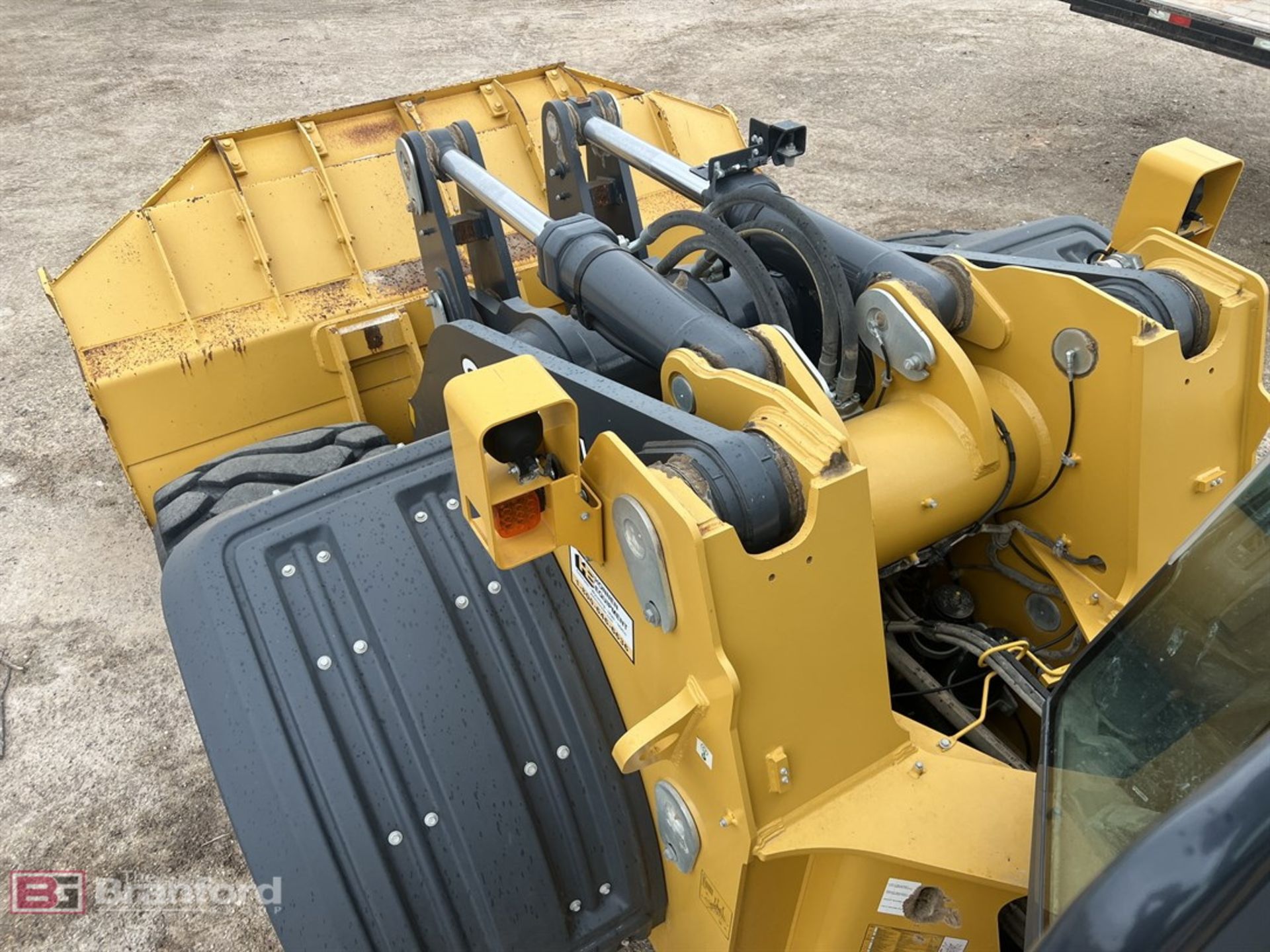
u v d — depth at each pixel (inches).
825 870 58.4
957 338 79.6
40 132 296.7
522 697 64.3
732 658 50.6
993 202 236.4
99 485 158.2
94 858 106.1
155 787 112.9
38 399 178.4
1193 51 335.6
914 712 83.3
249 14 401.4
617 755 51.6
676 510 48.0
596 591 62.0
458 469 55.0
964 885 55.4
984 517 77.2
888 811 56.6
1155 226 88.5
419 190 98.9
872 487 70.9
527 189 144.7
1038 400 75.5
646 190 146.4
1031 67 323.3
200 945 98.2
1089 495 74.1
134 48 365.4
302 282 124.1
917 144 268.8
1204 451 74.0
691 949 67.0
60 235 236.7
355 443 103.6
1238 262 208.2
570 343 81.4
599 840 64.8
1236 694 43.6
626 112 147.4
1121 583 74.1
